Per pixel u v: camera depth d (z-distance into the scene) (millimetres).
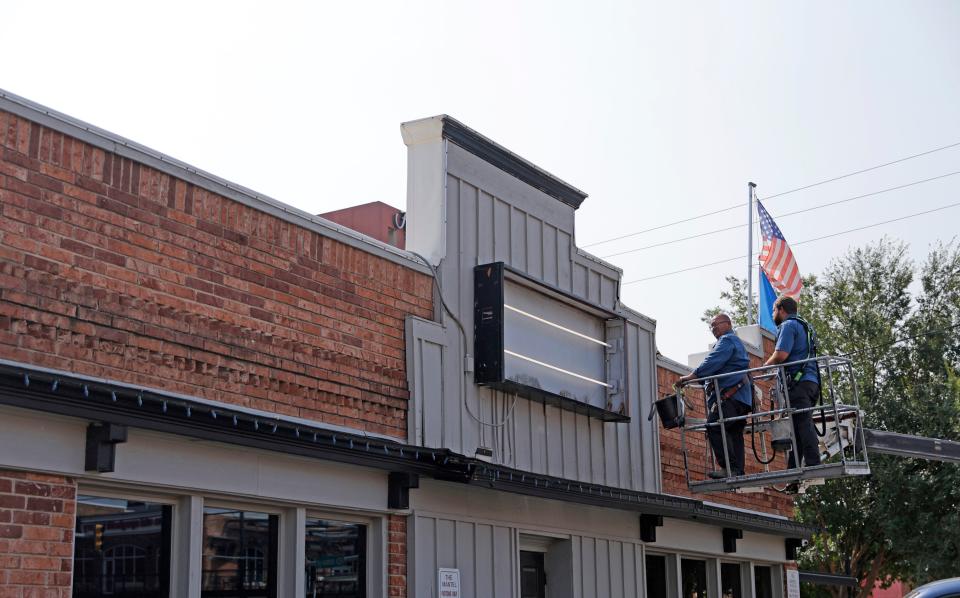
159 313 8391
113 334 7953
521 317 12781
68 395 7062
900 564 32594
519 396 12508
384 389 10570
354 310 10406
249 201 9383
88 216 7949
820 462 10547
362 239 10617
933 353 35094
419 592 10555
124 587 8016
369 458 9711
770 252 20828
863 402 32531
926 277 36750
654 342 15234
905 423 31031
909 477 29203
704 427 11383
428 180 11930
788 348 10742
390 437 10555
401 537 10562
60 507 7414
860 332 35188
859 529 30938
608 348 14383
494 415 12055
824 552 31891
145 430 7852
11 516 7113
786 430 10648
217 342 8836
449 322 11578
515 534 12133
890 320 35938
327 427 9797
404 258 11164
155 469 8102
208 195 9016
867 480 30391
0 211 7324
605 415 13695
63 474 7430
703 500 15930
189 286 8695
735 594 17203
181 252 8672
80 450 7531
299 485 9383
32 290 7426
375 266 10789
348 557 10172
